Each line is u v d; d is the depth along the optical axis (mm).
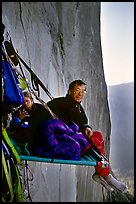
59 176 2707
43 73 2646
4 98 2092
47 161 2461
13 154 2139
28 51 2496
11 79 2150
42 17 2748
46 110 2553
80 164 2701
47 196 2539
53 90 2730
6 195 2021
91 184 2891
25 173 2289
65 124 2666
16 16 2408
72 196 2859
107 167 2902
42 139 2447
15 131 2252
